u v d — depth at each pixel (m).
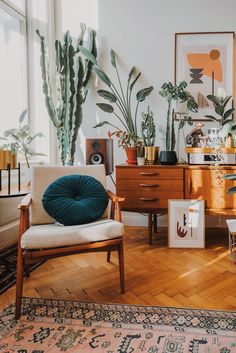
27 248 1.62
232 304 1.73
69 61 3.15
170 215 2.71
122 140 3.02
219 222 3.28
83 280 2.06
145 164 2.87
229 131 2.77
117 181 2.80
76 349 1.35
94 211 2.02
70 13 3.44
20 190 2.34
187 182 2.71
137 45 3.30
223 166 2.65
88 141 2.99
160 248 2.70
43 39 3.10
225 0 3.13
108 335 1.45
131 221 3.44
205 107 3.22
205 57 3.20
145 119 3.11
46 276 2.12
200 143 2.89
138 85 3.33
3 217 2.79
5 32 3.10
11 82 3.20
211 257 2.47
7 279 2.07
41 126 3.48
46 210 1.97
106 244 1.79
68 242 1.68
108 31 3.34
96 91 3.41
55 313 1.64
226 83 3.19
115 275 2.14
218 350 1.34
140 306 1.71
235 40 3.14
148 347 1.36
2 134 3.04
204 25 3.18
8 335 1.46
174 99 3.06
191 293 1.86
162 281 2.03
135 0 3.27
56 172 2.21
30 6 3.35
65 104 3.18
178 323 1.54
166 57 3.26
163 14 3.24
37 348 1.36
